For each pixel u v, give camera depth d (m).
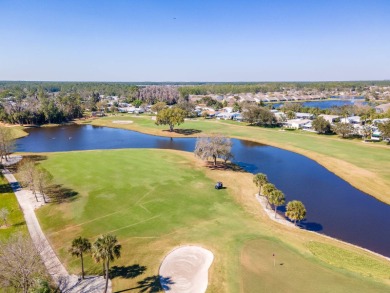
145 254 48.16
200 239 52.50
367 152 113.81
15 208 63.81
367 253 49.44
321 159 106.69
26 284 36.97
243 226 57.28
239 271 43.31
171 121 158.88
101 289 39.81
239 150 123.38
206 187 78.00
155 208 65.06
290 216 56.62
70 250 41.44
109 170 90.12
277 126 176.88
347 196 75.44
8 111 188.00
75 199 68.75
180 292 39.31
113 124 190.25
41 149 129.00
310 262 45.28
